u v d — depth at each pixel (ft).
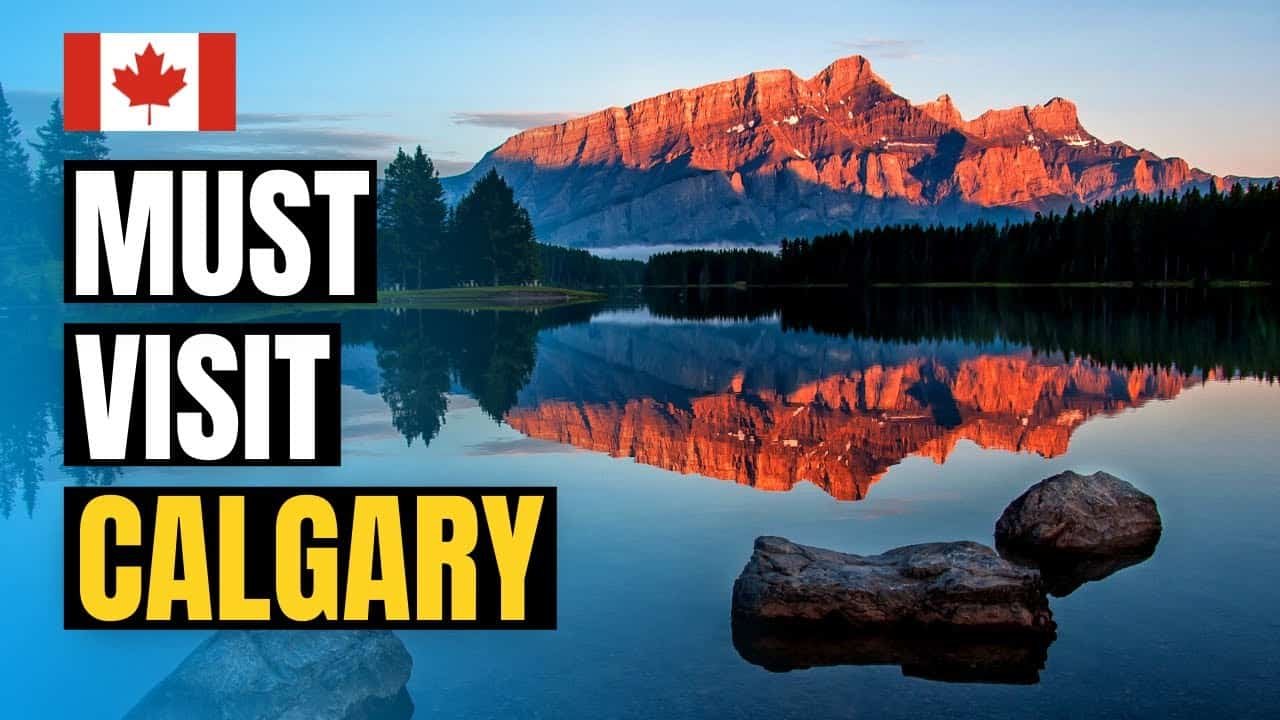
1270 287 518.37
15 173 606.55
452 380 151.23
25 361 188.85
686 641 43.19
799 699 37.76
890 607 44.27
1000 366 162.81
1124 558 53.36
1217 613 45.27
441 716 36.76
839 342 228.63
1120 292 503.61
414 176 609.83
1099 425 99.19
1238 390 123.85
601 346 223.92
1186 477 73.00
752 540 57.67
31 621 46.98
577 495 69.36
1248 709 36.40
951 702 37.35
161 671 41.96
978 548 46.88
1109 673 39.55
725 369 168.25
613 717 36.60
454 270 638.12
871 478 75.15
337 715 36.65
